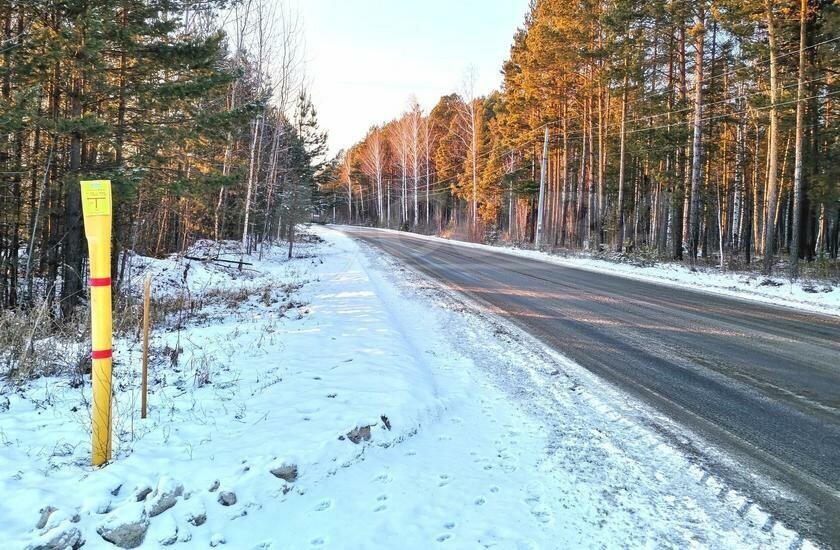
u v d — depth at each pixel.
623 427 4.85
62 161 12.15
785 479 3.88
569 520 3.33
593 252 24.62
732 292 13.71
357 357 6.55
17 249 13.26
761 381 6.20
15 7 10.38
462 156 57.00
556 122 33.59
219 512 3.11
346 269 19.50
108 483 3.22
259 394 5.18
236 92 22.88
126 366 6.42
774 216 18.94
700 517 3.38
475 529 3.20
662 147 25.89
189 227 22.48
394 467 4.00
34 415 4.68
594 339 8.34
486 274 17.66
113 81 11.62
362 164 82.12
